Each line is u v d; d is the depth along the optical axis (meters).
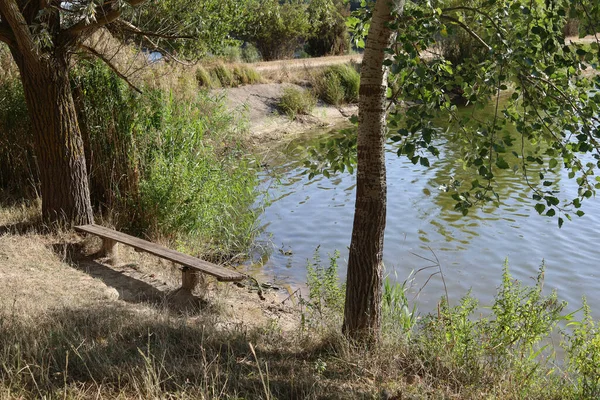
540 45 4.88
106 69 10.31
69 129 8.99
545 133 5.06
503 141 4.96
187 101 12.05
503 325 5.68
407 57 4.60
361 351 5.59
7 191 10.73
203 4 10.80
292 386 4.63
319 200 13.83
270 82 24.69
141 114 10.53
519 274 9.55
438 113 4.74
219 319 6.88
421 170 15.96
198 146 11.30
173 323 6.04
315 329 6.34
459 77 4.82
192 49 11.66
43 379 4.44
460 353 5.50
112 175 10.15
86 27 8.39
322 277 8.01
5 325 5.36
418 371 5.42
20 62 8.70
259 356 5.44
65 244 8.70
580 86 4.97
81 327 5.57
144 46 11.38
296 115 22.83
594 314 8.28
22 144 10.89
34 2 8.48
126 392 4.43
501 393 5.00
